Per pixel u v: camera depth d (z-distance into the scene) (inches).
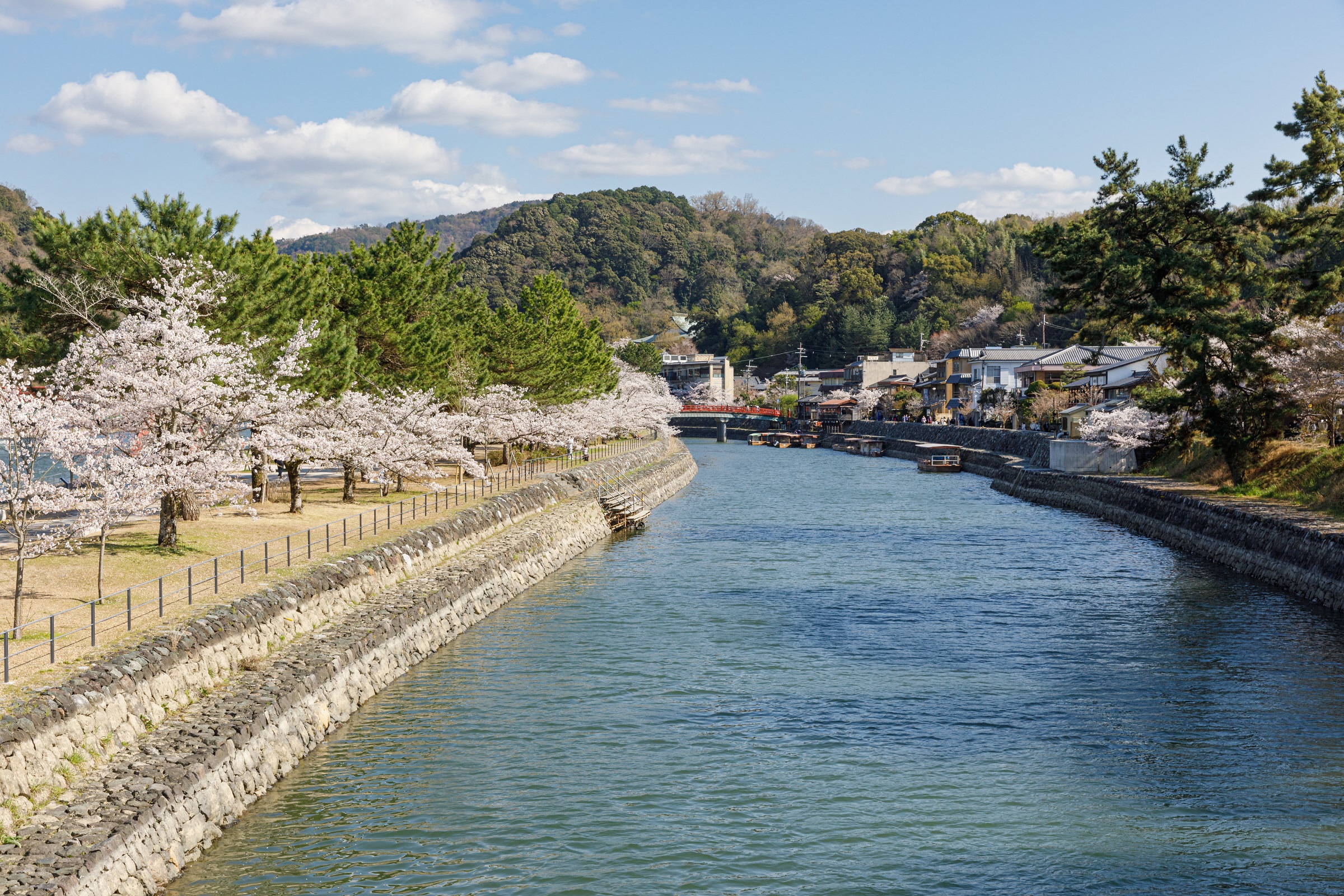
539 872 773.9
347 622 1235.9
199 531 1469.0
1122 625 1503.4
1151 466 3024.1
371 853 792.3
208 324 1416.1
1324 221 1973.4
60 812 665.6
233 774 829.8
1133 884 763.4
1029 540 2353.6
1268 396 2161.7
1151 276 2306.8
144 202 1423.5
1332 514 1831.9
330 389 1647.4
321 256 2050.9
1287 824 855.7
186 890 714.8
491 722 1089.4
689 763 984.9
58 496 1019.9
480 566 1641.2
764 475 4362.7
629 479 3166.8
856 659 1342.3
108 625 925.2
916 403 6279.5
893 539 2396.7
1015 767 977.5
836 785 935.7
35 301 1322.6
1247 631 1446.9
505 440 2802.7
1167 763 981.8
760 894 750.5
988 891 756.0
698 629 1509.6
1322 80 1974.7
